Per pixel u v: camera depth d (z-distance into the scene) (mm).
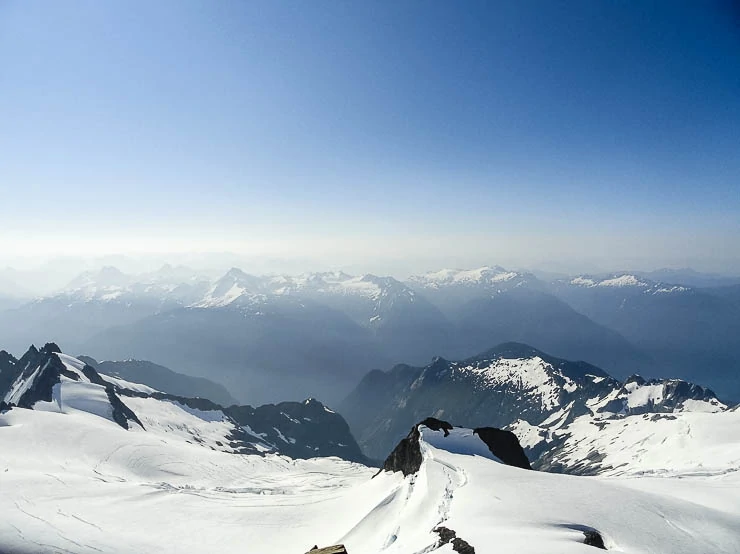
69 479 94562
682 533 47812
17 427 131125
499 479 66438
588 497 56844
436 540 46156
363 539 60469
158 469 127000
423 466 79625
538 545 39625
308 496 98250
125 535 70500
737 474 94812
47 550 61969
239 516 82250
